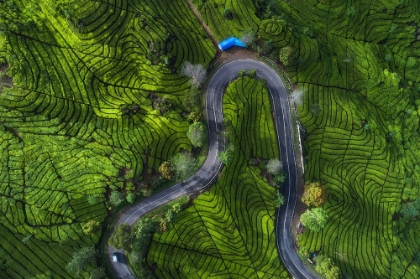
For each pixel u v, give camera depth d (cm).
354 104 7925
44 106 6344
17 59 6272
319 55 7712
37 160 6284
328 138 7556
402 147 8362
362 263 7425
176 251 6631
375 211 7831
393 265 7731
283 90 7400
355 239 7431
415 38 9169
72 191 6366
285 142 7300
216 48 7306
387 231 7850
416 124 8600
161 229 6347
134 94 6762
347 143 7681
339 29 8544
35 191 6253
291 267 7044
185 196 6788
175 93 6931
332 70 7894
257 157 7138
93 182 6431
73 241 6331
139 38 6819
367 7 8838
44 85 6372
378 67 8419
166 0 7225
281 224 7119
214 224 6781
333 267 6550
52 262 6241
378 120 8238
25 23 6425
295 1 8275
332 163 7531
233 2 7412
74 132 6431
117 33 6762
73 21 6550
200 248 6731
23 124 6275
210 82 7175
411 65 9075
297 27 7919
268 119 7238
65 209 6312
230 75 7262
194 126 6550
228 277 6788
